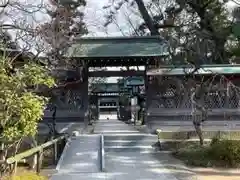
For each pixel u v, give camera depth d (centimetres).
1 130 962
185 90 2105
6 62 1062
